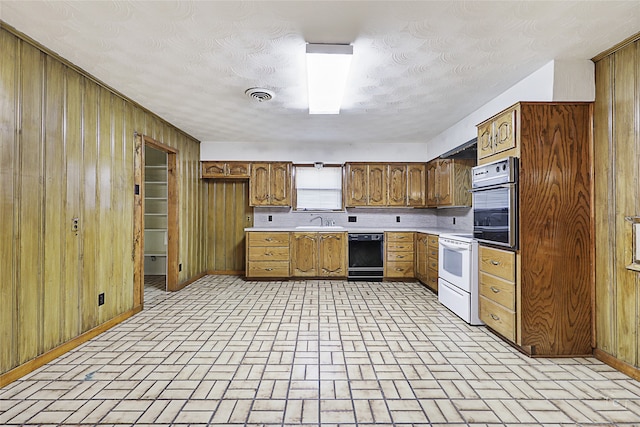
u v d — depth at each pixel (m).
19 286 2.20
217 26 2.12
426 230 5.00
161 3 1.88
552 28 2.14
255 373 2.28
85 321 2.84
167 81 3.01
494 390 2.08
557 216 2.60
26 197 2.25
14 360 2.17
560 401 1.96
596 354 2.54
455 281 3.59
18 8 1.91
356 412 1.84
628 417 1.81
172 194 4.68
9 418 1.76
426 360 2.50
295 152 5.67
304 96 3.42
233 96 3.42
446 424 1.75
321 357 2.54
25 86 2.24
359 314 3.61
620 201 2.34
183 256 4.90
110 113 3.20
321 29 2.16
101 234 3.05
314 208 5.80
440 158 4.98
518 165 2.60
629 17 2.01
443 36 2.24
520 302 2.59
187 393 2.02
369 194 5.63
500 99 3.33
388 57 2.54
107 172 3.14
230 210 5.88
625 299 2.30
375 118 4.20
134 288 3.62
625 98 2.30
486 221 3.06
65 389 2.06
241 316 3.54
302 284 5.10
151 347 2.71
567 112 2.60
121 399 1.95
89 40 2.28
